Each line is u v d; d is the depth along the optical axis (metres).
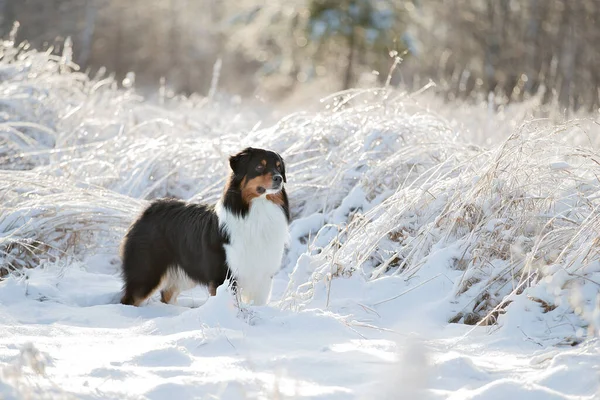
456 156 10.11
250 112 20.86
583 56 34.16
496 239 8.02
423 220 9.15
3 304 8.30
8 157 12.65
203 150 12.41
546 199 8.35
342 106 12.91
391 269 9.09
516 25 36.34
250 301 8.52
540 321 6.80
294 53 33.31
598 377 5.07
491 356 6.10
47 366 5.47
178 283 9.09
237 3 37.44
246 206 8.22
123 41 52.69
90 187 11.49
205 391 4.89
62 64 15.46
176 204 9.17
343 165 11.05
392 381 4.32
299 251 10.43
